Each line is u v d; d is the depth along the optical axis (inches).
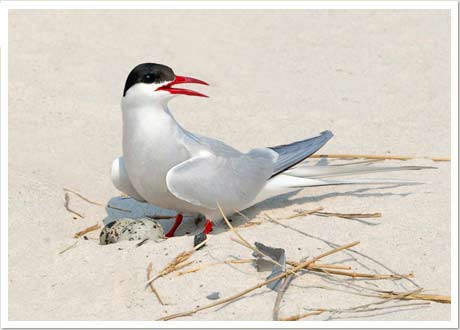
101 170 511.8
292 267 366.0
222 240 391.2
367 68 636.7
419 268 371.2
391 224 410.0
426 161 491.2
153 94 405.1
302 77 628.1
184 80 408.5
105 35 691.4
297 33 700.7
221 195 416.2
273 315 337.1
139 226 402.6
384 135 533.6
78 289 366.3
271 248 367.2
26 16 718.5
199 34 698.8
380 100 585.3
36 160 514.3
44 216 439.8
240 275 363.6
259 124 557.9
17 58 650.8
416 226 407.5
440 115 555.8
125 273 371.2
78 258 387.9
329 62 649.0
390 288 357.7
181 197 406.0
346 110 573.9
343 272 364.2
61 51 663.1
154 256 380.8
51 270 382.3
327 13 737.0
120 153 530.0
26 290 369.7
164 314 343.6
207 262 371.9
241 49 675.4
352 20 719.7
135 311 348.2
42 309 354.9
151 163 411.5
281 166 448.8
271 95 600.7
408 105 574.9
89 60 650.8
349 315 338.3
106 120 568.7
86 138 546.0
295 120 561.6
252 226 414.0
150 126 407.5
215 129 552.4
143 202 461.7
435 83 605.3
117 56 658.2
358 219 418.3
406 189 453.7
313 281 360.2
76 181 496.1
